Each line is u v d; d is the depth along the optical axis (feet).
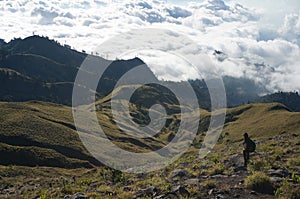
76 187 54.44
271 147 79.30
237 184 40.40
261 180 37.86
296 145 78.69
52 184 80.48
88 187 53.83
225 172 49.98
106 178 60.80
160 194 37.93
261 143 105.60
